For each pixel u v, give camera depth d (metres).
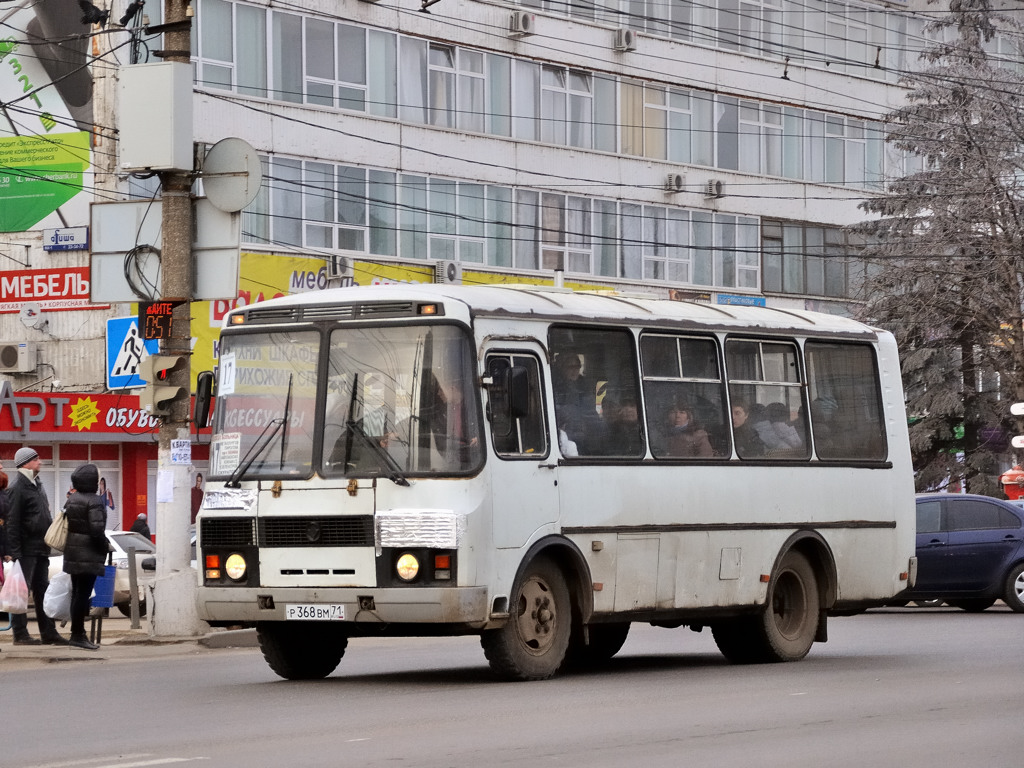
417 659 19.41
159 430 22.47
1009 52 64.12
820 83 61.62
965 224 50.81
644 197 55.94
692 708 13.44
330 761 10.43
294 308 15.92
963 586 28.64
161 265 22.55
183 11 22.41
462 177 50.66
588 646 19.22
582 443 16.41
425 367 15.25
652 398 17.34
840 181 62.34
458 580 14.83
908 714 13.06
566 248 53.62
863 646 21.03
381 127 48.53
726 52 58.56
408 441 15.16
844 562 19.47
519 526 15.46
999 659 18.44
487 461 15.13
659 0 56.75
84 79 45.81
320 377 15.60
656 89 56.44
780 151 60.44
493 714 13.01
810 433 19.22
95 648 20.48
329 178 47.31
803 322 19.50
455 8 50.59
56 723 13.00
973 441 52.97
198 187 44.00
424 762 10.36
